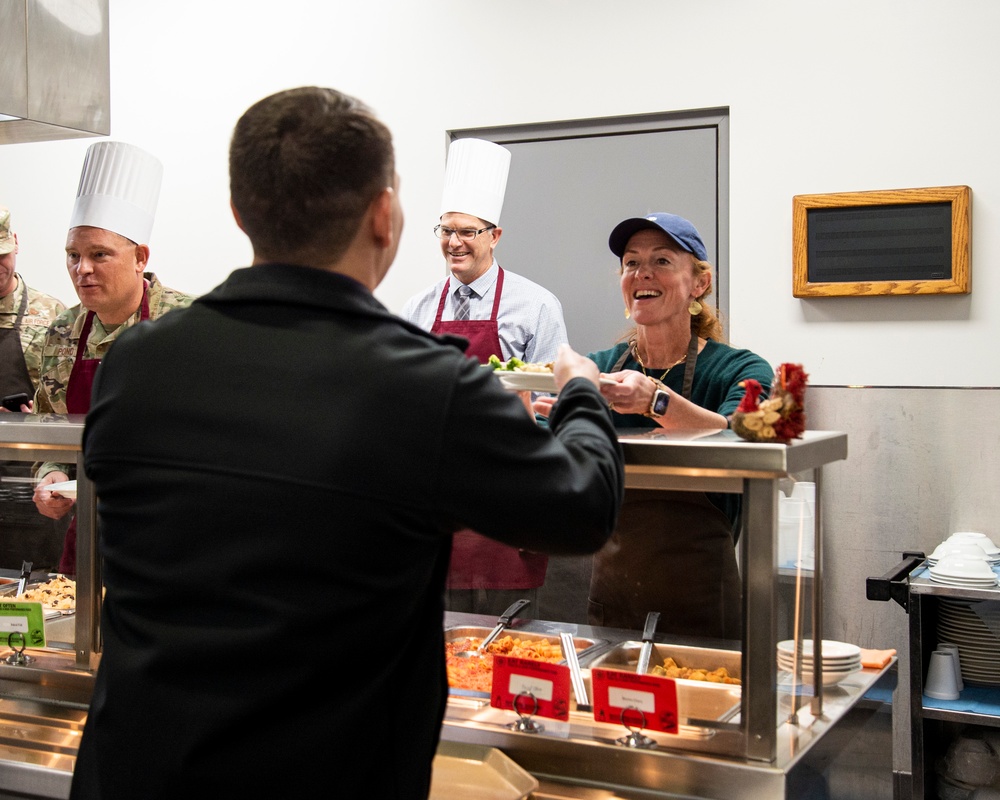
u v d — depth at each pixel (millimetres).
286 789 938
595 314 3885
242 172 1024
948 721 2730
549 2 3836
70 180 4570
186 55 4355
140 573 985
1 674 1722
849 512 3061
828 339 3482
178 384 1000
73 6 2104
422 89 4027
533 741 1380
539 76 3857
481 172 3322
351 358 966
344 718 953
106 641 1031
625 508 1603
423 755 1033
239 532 944
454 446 942
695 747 1313
